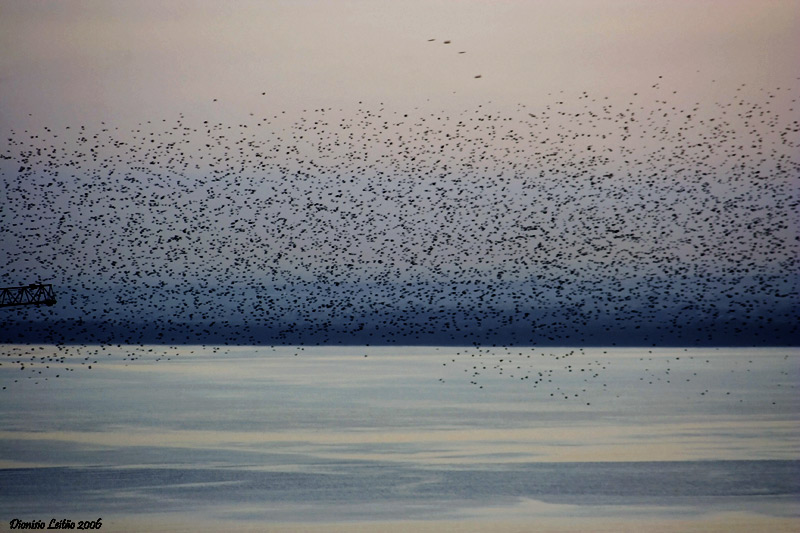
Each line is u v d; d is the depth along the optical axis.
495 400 41.81
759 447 29.50
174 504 22.94
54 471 26.39
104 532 20.62
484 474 25.97
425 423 34.78
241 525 21.14
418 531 20.72
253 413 37.59
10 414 37.41
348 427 33.91
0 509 22.42
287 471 26.45
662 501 23.03
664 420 35.22
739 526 21.02
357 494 23.88
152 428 33.78
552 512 22.17
